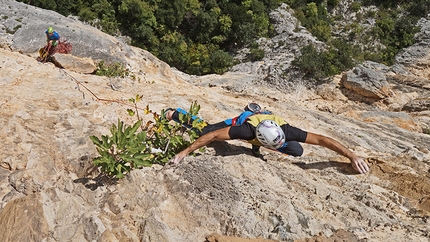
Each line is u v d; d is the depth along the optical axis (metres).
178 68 23.59
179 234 4.16
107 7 24.02
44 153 5.43
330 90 18.59
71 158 5.34
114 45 12.36
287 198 4.68
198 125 5.67
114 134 4.91
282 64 20.31
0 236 4.13
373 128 10.38
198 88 12.09
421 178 5.56
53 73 8.93
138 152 4.98
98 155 5.38
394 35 24.84
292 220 4.28
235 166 5.20
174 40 23.56
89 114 6.80
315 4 26.91
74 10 24.30
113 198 4.57
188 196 4.59
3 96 6.99
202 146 5.47
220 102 9.27
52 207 4.37
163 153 5.48
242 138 5.51
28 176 4.90
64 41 11.42
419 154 7.37
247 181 4.86
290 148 5.68
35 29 11.45
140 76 11.87
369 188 5.38
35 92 7.38
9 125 5.91
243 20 23.92
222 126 5.88
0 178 4.98
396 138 9.35
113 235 4.05
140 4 23.77
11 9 12.57
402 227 4.45
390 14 26.41
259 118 5.55
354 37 25.00
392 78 19.61
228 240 3.99
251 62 22.53
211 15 24.17
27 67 8.94
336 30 25.84
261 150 6.49
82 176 5.17
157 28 23.97
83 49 11.62
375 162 5.97
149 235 4.04
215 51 23.30
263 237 4.10
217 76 20.23
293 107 11.77
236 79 19.52
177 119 6.00
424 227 4.48
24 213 4.25
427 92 18.42
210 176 4.81
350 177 5.75
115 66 11.53
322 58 19.50
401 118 14.39
